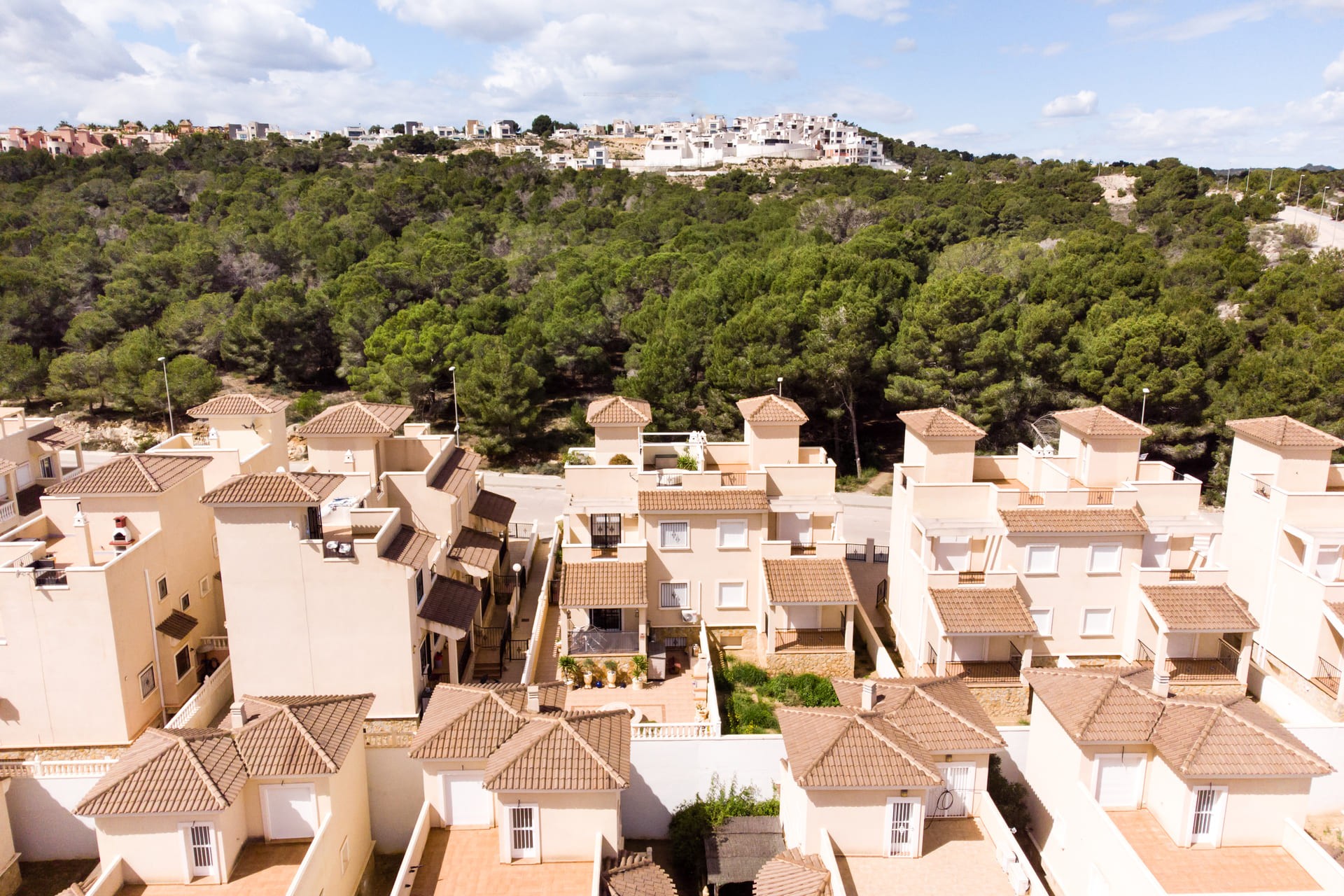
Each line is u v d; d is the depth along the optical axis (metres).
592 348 82.00
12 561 32.94
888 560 50.69
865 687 27.45
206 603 39.81
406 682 32.84
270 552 31.55
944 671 36.56
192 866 24.27
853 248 85.50
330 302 88.25
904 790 24.62
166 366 78.00
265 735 25.97
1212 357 68.00
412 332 77.81
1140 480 41.75
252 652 32.31
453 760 25.20
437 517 40.34
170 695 36.06
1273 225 122.06
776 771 30.59
